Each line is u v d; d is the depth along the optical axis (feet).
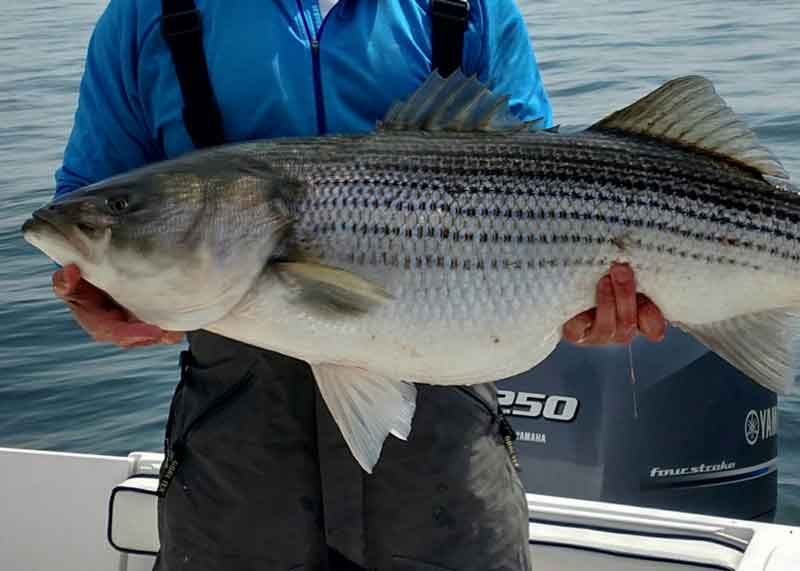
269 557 4.85
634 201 4.64
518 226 4.53
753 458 7.35
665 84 4.71
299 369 4.81
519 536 5.00
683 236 4.69
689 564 5.71
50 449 10.05
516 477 5.12
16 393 11.03
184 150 4.85
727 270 4.74
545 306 4.58
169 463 4.94
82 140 5.03
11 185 16.97
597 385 7.05
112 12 4.94
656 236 4.66
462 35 4.86
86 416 10.61
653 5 31.63
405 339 4.46
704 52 24.38
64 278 4.37
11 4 39.96
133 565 6.44
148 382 11.18
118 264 4.36
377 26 4.79
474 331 4.52
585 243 4.59
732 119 4.75
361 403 4.50
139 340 4.55
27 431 10.39
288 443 4.84
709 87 4.72
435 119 4.66
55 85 24.48
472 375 4.59
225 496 4.85
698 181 4.73
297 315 4.38
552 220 4.56
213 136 4.78
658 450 7.10
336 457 4.84
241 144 4.55
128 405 10.77
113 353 11.85
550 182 4.58
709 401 7.15
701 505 7.21
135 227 4.34
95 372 11.41
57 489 6.74
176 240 4.35
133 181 4.42
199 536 4.87
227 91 4.75
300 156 4.49
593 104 19.69
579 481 7.07
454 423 4.86
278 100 4.74
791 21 27.76
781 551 5.59
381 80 4.79
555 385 7.11
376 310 4.40
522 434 7.15
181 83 4.75
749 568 5.52
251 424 4.81
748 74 22.06
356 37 4.76
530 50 5.23
